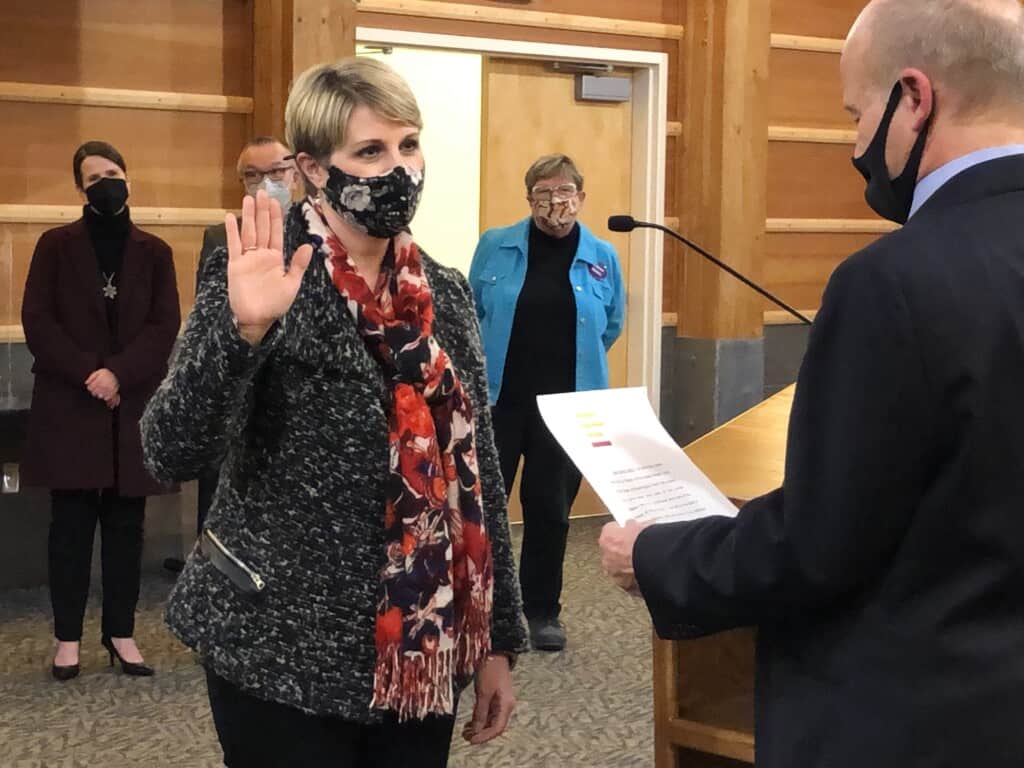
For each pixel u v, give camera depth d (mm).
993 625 1179
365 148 1595
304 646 1562
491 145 5859
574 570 5152
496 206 5910
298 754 1588
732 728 1826
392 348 1600
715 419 6113
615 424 1653
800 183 6484
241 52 5031
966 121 1256
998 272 1179
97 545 4863
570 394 1674
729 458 1876
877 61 1290
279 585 1562
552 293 4125
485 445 1763
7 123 4613
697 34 6082
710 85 6059
